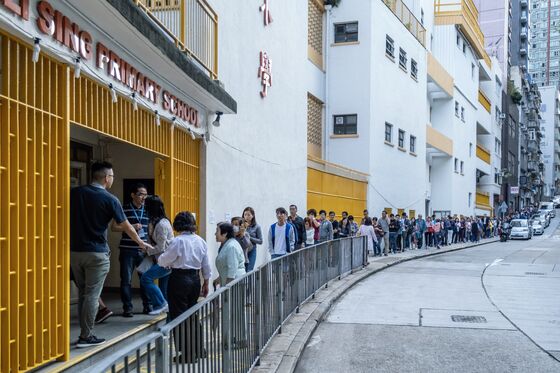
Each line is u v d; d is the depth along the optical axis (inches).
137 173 379.9
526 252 1079.6
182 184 355.9
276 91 574.9
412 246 1102.4
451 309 425.1
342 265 585.0
